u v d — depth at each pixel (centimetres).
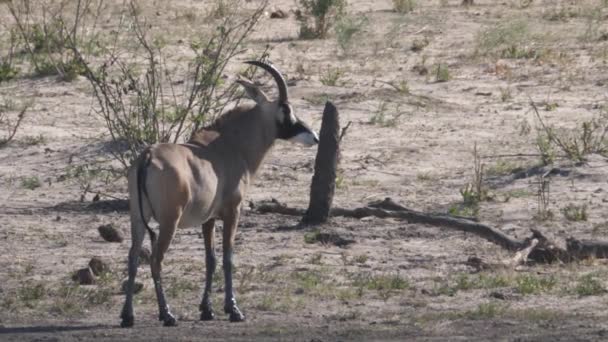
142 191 3459
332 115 5047
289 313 3769
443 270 4362
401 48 8944
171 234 3462
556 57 8544
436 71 8169
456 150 6475
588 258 4478
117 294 4028
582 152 6259
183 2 10794
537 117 7088
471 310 3753
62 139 6594
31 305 3884
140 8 10150
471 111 7238
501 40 8938
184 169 3478
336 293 4003
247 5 10631
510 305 3834
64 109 7175
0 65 7919
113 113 6406
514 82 7925
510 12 10206
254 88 3797
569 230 4956
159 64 7294
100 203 5453
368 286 4100
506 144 6575
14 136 6650
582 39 9100
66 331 3516
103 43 8556
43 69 7969
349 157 6328
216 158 3631
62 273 4328
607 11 10244
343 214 5091
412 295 4003
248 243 4762
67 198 5616
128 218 5247
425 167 6191
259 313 3781
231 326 3578
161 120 6331
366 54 8719
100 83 6056
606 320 3606
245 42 9012
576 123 6938
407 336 3391
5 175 6025
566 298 3938
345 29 8825
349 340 3341
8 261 4494
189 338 3378
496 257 4488
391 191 5741
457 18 9962
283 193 5703
